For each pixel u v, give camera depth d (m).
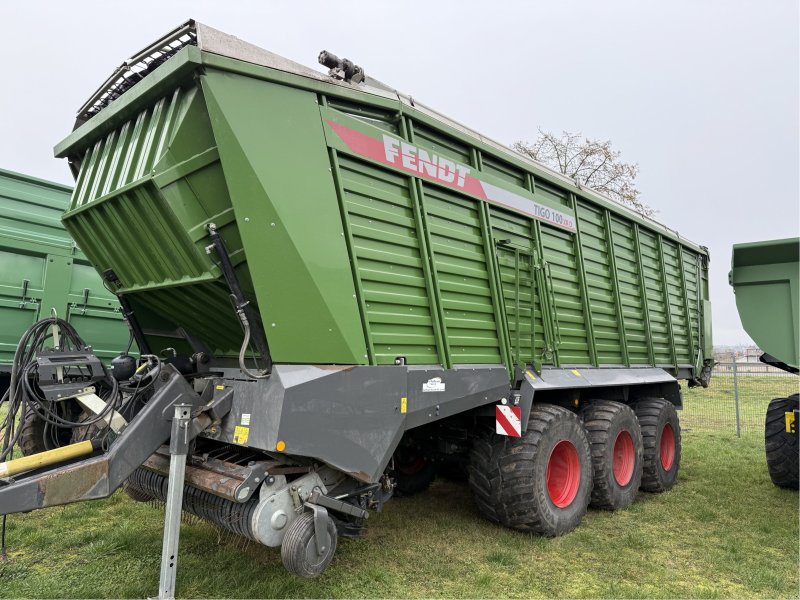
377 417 3.13
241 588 3.20
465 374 3.82
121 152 3.34
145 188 2.93
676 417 6.62
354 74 3.51
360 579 3.46
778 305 5.37
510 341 4.38
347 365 3.05
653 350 6.63
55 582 3.26
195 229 2.82
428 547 4.06
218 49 2.76
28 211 5.65
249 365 3.65
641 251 6.76
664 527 4.75
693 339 8.04
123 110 3.28
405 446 5.04
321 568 2.87
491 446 4.30
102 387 3.56
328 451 2.88
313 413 2.83
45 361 3.17
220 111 2.74
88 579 3.32
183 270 3.15
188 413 2.88
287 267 2.88
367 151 3.43
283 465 2.96
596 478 5.04
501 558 3.85
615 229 6.29
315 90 3.21
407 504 5.18
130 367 3.47
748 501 5.61
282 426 2.70
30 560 3.64
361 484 3.24
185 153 2.81
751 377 19.36
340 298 3.08
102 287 6.16
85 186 3.65
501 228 4.55
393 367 3.26
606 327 5.83
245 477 2.75
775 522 4.87
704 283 8.73
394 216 3.58
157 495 3.41
